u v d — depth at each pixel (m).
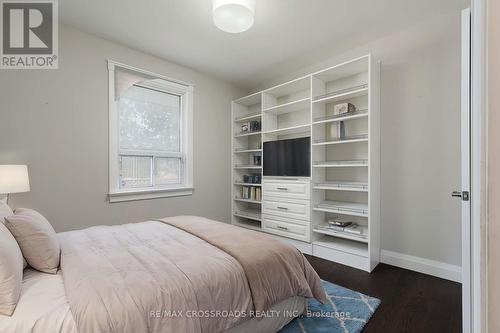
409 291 2.08
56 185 2.45
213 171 3.88
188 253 1.44
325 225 3.00
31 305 0.96
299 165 3.12
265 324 1.45
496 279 0.39
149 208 3.15
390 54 2.68
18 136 2.26
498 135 0.38
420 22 2.45
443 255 2.36
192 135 3.60
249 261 1.39
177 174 3.53
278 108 3.48
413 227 2.54
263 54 3.12
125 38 2.75
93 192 2.69
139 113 3.14
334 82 3.15
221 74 3.78
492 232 0.39
